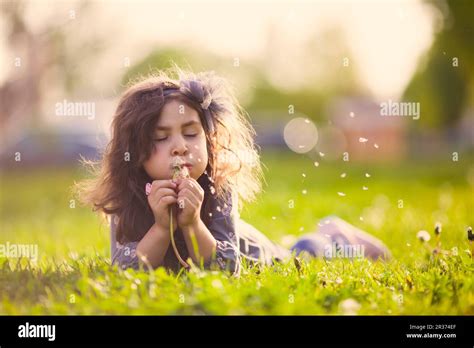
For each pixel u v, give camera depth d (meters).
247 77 26.56
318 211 5.90
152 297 2.17
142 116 2.60
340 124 22.77
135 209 2.74
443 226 4.31
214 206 2.80
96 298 2.27
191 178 2.58
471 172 10.70
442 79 14.22
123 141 2.68
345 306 2.22
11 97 13.26
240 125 3.05
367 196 7.63
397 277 2.61
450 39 10.72
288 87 28.77
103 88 13.33
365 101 28.33
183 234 2.62
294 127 22.27
